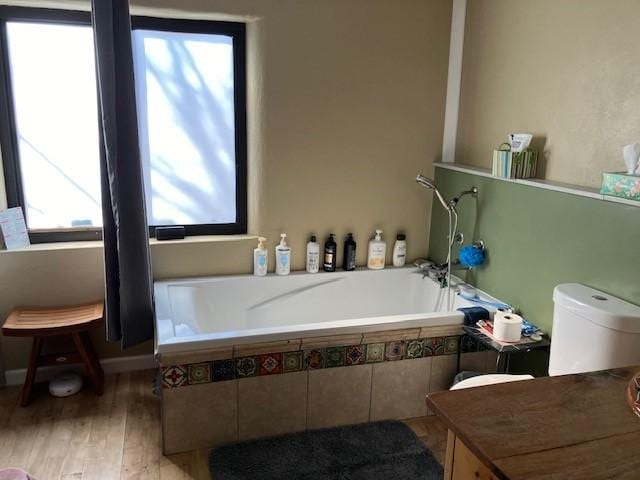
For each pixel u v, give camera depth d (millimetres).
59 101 2734
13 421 2469
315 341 2324
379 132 3109
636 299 1944
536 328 2414
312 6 2832
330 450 2305
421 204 3291
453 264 3045
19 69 2656
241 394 2299
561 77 2369
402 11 2988
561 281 2305
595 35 2186
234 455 2248
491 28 2803
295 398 2381
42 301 2768
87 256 2781
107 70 2363
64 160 2805
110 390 2758
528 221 2479
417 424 2535
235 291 2961
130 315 2637
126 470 2160
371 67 3006
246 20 2785
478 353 2621
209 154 2992
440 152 3260
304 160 3012
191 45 2830
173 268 2920
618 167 2127
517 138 2508
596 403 1145
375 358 2449
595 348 1905
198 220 3062
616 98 2111
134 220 2566
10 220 2711
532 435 1024
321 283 3109
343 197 3135
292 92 2902
